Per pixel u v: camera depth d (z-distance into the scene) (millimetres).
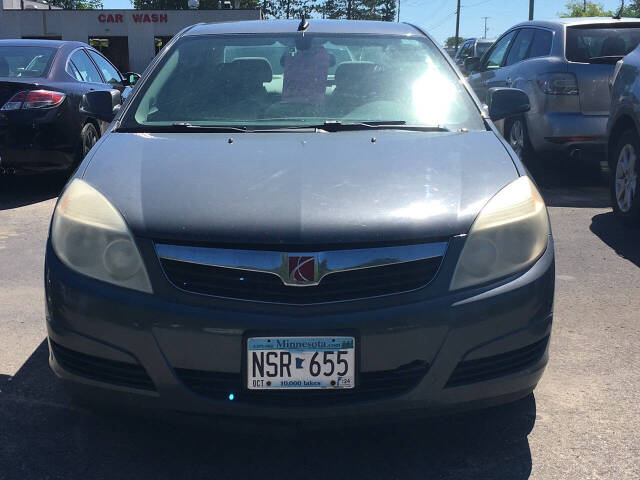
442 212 2504
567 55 7105
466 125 3367
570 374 3273
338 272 2377
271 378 2352
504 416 2900
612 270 4773
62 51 7453
